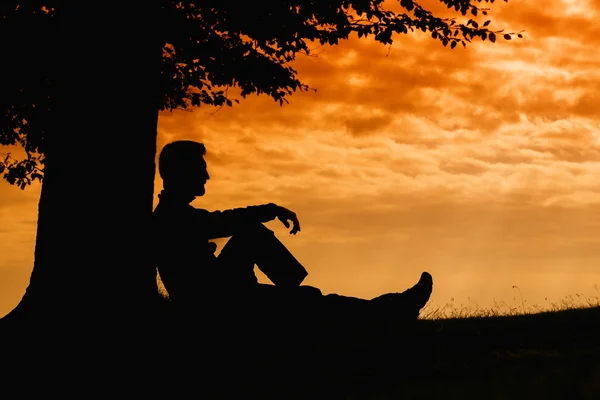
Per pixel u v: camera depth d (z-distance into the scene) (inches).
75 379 240.1
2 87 504.1
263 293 269.9
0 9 475.5
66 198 254.4
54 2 471.5
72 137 257.0
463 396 205.9
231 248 269.0
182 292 264.7
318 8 513.7
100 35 260.7
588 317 325.1
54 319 246.5
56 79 267.6
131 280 254.7
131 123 260.5
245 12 514.9
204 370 251.9
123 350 246.7
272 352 265.3
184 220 266.1
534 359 248.5
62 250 251.9
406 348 268.8
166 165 267.7
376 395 220.8
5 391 234.2
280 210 267.4
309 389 236.5
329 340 273.1
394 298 281.9
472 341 291.6
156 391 242.5
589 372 211.6
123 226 255.4
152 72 269.4
